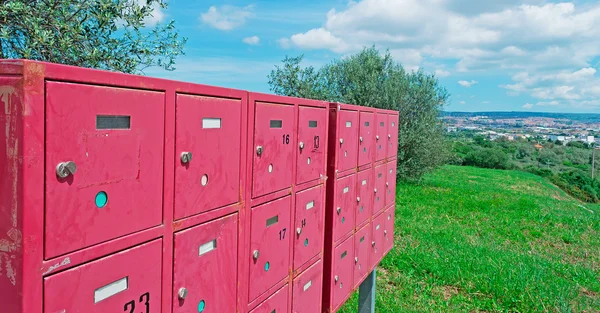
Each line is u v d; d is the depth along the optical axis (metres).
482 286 7.30
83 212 1.42
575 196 36.06
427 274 8.05
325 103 3.39
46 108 1.28
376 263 4.96
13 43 4.31
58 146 1.32
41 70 1.25
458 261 8.55
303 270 3.18
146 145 1.65
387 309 6.21
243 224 2.36
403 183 20.03
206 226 2.04
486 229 12.08
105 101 1.47
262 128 2.49
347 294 4.07
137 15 4.69
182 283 1.90
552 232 12.23
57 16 4.34
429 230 11.27
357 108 4.04
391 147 5.33
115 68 4.68
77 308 1.42
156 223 1.73
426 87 18.92
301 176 3.04
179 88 1.80
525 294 7.02
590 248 10.63
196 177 1.94
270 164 2.61
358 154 4.14
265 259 2.63
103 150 1.48
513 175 32.66
